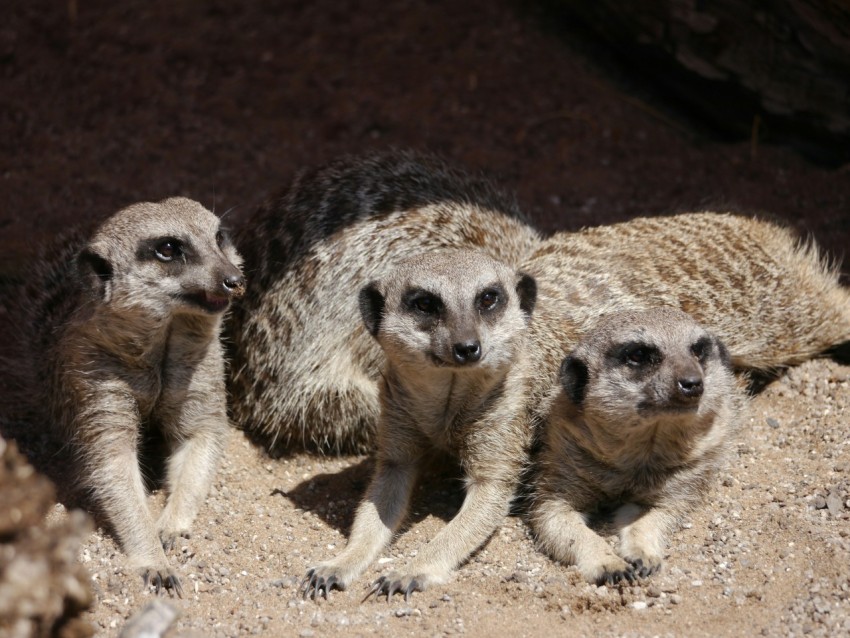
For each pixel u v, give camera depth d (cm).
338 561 847
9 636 554
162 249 903
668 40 1485
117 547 888
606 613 780
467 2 1734
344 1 1739
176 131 1544
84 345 926
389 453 931
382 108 1583
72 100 1580
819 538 834
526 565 864
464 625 763
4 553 565
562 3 1662
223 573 853
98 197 1396
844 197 1357
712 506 909
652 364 845
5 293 1241
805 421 1011
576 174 1462
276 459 1050
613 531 902
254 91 1619
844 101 1359
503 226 1149
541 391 960
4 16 1680
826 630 729
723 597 788
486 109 1581
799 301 1096
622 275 1031
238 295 902
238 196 1413
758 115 1467
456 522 885
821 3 1291
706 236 1101
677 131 1542
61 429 1008
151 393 948
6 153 1481
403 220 1083
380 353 1045
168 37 1683
